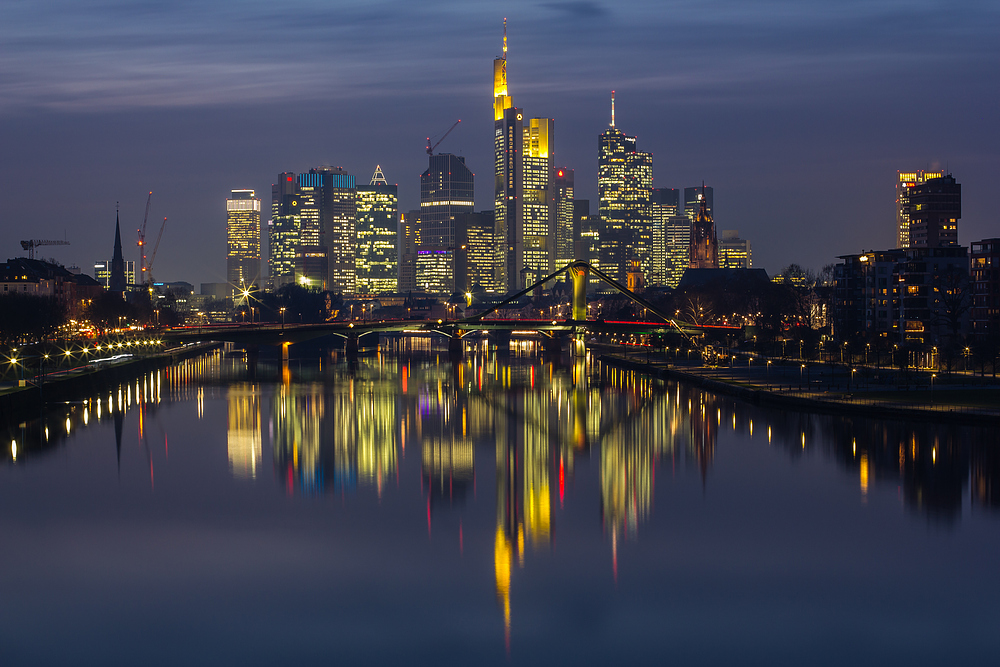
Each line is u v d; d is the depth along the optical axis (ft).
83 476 483.10
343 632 287.28
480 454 554.46
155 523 395.34
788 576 329.52
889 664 266.77
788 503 418.10
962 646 276.62
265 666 266.36
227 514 410.52
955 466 469.98
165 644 278.67
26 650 274.57
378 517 406.82
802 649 275.80
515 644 279.90
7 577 330.13
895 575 328.08
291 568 339.98
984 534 367.25
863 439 542.16
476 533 382.83
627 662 268.82
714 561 345.92
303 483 472.03
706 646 278.05
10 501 430.20
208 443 584.40
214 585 323.16
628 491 450.30
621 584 324.80
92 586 321.93
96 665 266.57
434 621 295.28
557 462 525.75
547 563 346.13
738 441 565.12
